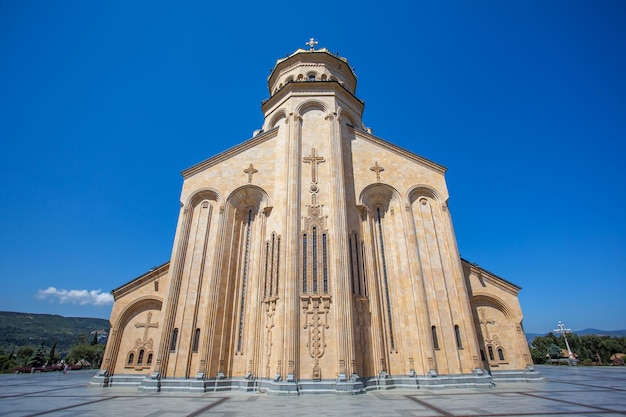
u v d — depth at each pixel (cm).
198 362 2150
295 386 1856
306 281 2153
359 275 2328
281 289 2108
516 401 1517
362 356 2097
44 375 3953
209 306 2284
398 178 2733
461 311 2361
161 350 2159
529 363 2488
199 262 2434
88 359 6994
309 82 2822
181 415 1242
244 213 2691
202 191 2644
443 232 2608
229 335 2303
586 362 5556
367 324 2206
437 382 2116
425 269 2470
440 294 2405
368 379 2056
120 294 2562
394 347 2272
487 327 2591
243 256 2552
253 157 2755
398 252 2552
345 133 2806
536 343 8550
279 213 2416
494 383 2336
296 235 2242
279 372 1914
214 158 2739
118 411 1335
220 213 2564
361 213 2567
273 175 2691
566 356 7869
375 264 2444
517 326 2589
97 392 2042
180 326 2247
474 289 2667
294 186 2394
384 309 2355
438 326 2309
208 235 2533
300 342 1997
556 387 2089
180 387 2058
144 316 2552
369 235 2488
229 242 2531
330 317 2067
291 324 2002
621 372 3469
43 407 1430
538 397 1639
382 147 2830
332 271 2189
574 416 1131
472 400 1578
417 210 2670
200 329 2252
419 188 2727
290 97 2784
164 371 2120
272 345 2084
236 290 2444
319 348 1994
